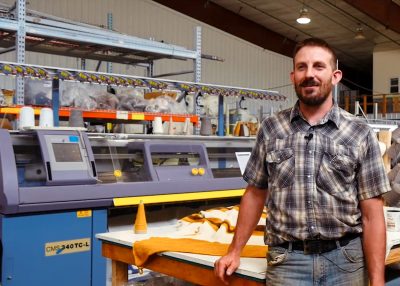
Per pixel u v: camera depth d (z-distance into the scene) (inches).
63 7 361.4
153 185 118.3
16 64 115.5
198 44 173.6
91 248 110.0
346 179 57.3
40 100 148.2
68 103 148.9
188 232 82.5
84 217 108.8
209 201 135.5
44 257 103.1
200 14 448.8
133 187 115.0
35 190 100.0
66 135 112.2
